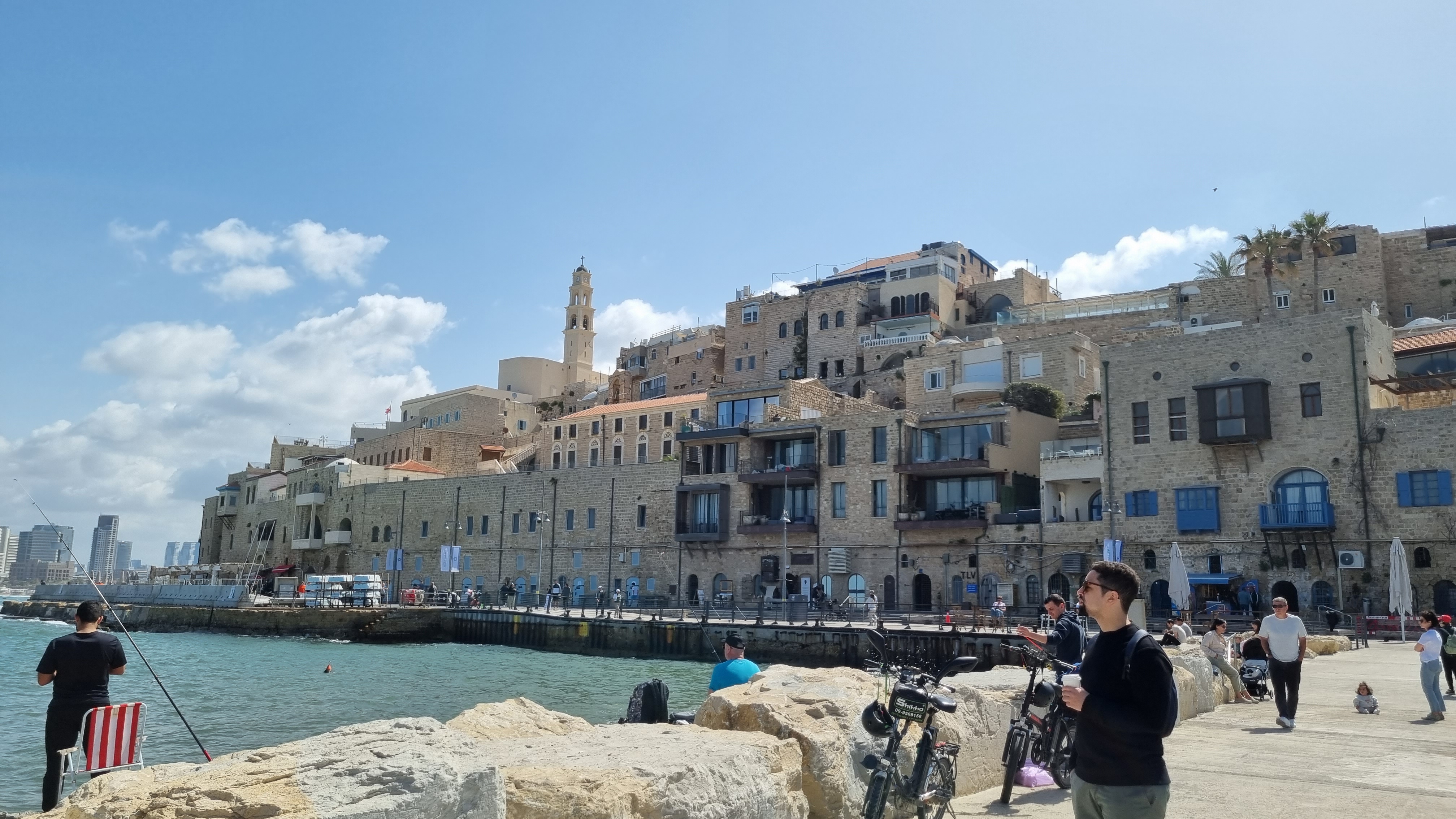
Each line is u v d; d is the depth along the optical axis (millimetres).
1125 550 58125
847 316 110000
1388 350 56656
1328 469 52406
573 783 6051
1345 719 17188
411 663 54719
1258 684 21297
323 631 74375
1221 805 10016
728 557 75812
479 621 71938
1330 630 44812
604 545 84188
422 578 98625
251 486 135750
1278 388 54531
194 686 41906
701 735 7738
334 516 110812
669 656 57406
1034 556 61688
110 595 98812
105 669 12258
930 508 68750
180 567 135750
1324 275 86125
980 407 74625
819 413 79688
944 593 65188
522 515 91250
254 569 118062
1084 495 64438
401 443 131625
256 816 4922
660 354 129750
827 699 8898
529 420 146500
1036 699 9344
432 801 5199
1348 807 9914
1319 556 51938
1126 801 5562
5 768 24141
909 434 69188
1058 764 11023
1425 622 17234
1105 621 5977
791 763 7809
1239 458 55188
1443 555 48688
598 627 61688
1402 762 12508
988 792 10844
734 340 120562
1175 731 15492
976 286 115875
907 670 9664
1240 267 100312
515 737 9094
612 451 103438
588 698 38281
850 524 69688
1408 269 85875
